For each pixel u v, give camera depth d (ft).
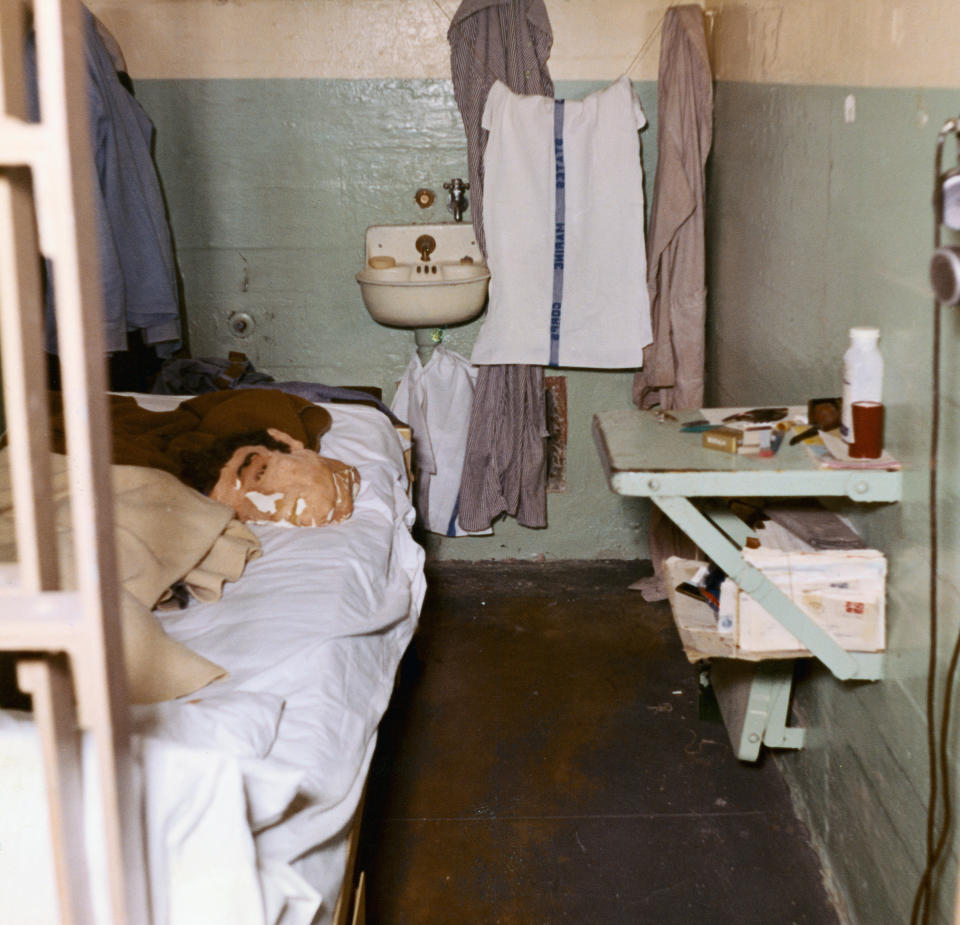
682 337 11.05
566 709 9.66
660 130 10.76
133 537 6.07
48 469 2.97
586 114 10.69
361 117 11.50
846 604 6.26
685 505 6.10
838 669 6.33
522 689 10.00
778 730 7.84
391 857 7.71
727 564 6.20
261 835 4.48
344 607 6.33
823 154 7.32
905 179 5.78
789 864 7.61
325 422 9.04
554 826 8.04
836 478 5.96
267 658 5.64
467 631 11.16
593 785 8.54
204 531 6.51
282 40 11.25
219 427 8.34
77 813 3.11
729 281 10.48
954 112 5.11
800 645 6.54
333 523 7.58
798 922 7.06
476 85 10.89
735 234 10.17
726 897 7.28
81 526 2.76
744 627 6.54
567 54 11.31
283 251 11.91
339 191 11.72
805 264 7.83
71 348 2.68
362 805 6.19
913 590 5.84
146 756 3.78
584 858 7.68
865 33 6.39
